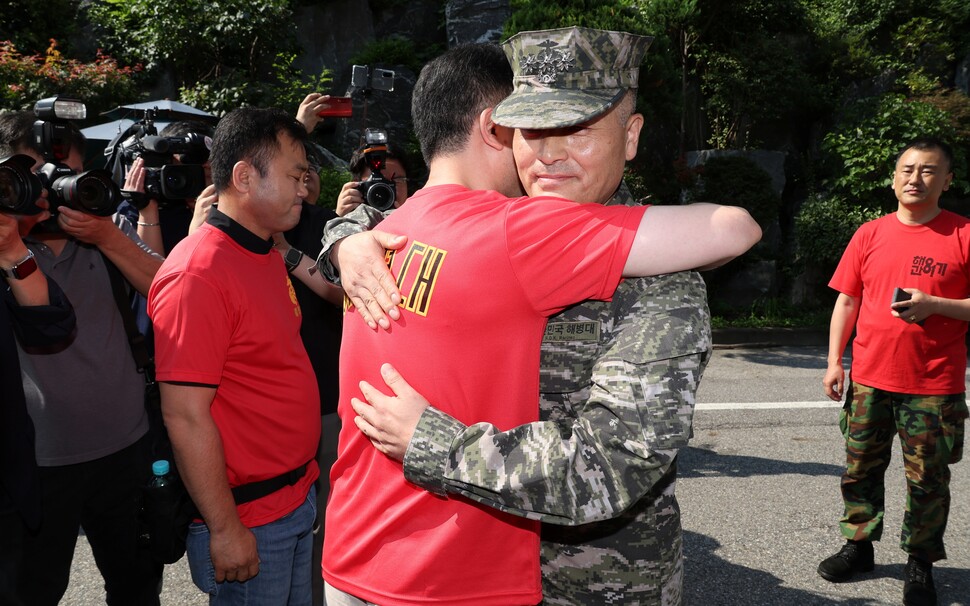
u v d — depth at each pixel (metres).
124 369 2.18
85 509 2.20
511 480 1.01
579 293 1.05
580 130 1.13
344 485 1.29
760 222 11.02
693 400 1.00
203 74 11.88
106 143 6.16
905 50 13.62
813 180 12.37
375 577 1.20
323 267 1.45
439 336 1.11
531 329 1.09
